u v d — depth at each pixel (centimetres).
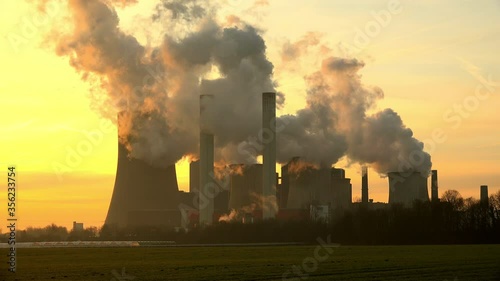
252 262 19712
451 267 16900
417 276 14775
